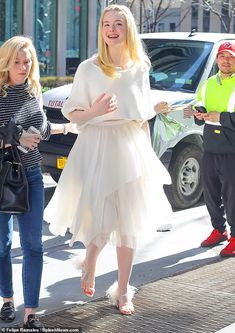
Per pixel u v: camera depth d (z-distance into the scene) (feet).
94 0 80.89
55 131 17.21
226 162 22.76
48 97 29.81
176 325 16.99
